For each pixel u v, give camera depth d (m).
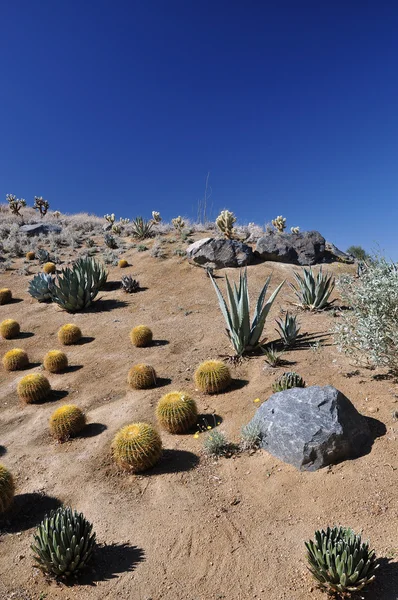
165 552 4.00
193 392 7.02
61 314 12.29
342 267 14.39
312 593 3.34
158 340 9.76
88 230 22.53
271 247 14.54
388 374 6.26
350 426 4.83
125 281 13.36
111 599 3.58
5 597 3.69
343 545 3.28
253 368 7.44
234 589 3.52
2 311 12.83
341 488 4.35
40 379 7.67
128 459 5.09
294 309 10.59
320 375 6.62
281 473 4.74
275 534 4.00
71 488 5.11
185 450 5.53
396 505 4.02
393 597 3.17
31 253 17.55
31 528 4.54
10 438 6.48
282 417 5.04
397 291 5.47
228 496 4.60
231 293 7.79
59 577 3.81
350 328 6.34
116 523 4.44
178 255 15.84
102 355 9.34
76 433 6.28
